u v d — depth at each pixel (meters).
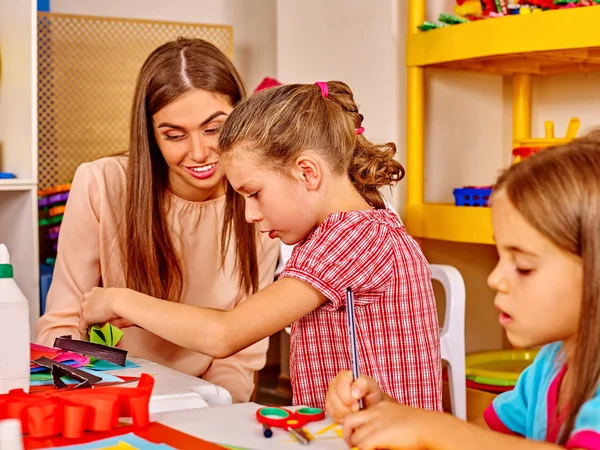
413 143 2.41
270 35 3.20
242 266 1.70
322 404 1.22
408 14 2.41
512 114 2.71
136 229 1.64
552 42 2.03
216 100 1.57
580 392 0.73
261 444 0.87
